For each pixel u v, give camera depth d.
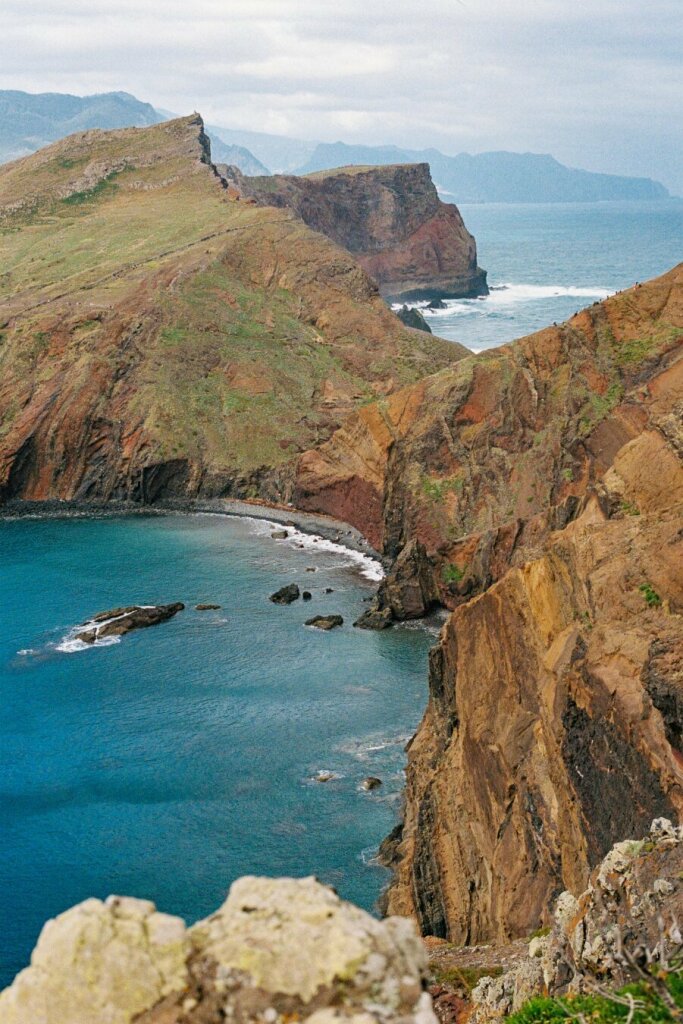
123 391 131.12
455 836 46.09
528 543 81.50
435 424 103.94
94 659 75.75
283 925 8.87
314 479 113.38
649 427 52.84
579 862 33.66
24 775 59.19
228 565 99.19
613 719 34.25
